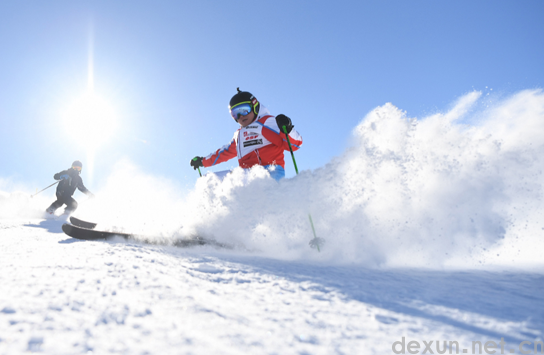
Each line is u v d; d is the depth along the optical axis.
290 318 0.92
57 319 0.84
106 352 0.68
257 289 1.22
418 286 1.34
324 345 0.75
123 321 0.85
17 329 0.77
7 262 1.49
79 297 1.01
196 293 1.11
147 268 1.44
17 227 3.72
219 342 0.75
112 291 1.09
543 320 0.93
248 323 0.87
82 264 1.47
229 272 1.48
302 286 1.28
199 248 2.49
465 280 1.47
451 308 1.04
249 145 3.45
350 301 1.10
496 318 0.95
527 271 1.73
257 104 3.53
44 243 2.23
